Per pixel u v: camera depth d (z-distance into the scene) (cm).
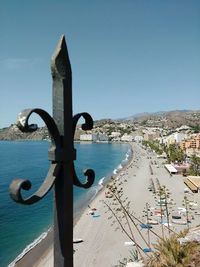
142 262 1123
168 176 10850
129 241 4022
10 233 4747
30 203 318
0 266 3622
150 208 5747
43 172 11969
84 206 6444
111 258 3616
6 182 9575
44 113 336
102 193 7762
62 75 358
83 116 399
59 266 356
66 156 359
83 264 3528
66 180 360
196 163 10506
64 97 360
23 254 3938
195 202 6384
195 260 913
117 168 14000
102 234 4438
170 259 936
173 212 5356
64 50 361
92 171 406
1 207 6316
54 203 363
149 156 19512
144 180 9975
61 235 355
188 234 1102
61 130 359
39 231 4850
